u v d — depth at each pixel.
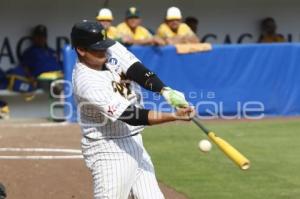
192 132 28.02
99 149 12.02
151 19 38.22
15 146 25.22
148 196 12.29
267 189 18.81
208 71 31.62
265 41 39.06
